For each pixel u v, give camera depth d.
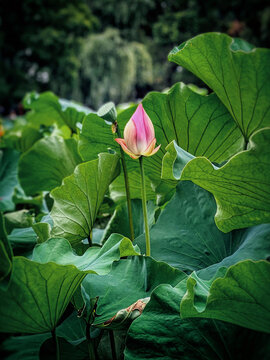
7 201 1.47
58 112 1.79
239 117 0.76
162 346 0.61
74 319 0.79
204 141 0.96
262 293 0.53
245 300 0.54
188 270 0.79
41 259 0.69
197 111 0.91
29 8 14.48
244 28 14.59
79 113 1.64
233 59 0.68
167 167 0.70
